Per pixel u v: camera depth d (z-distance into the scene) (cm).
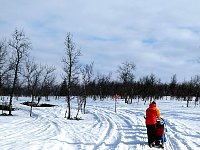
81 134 1611
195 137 1499
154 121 1235
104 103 5694
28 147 1163
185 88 7494
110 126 2019
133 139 1425
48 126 2016
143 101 6644
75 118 2777
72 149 1154
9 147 1160
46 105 4866
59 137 1472
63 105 5028
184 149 1184
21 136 1494
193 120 2419
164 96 8719
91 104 5322
